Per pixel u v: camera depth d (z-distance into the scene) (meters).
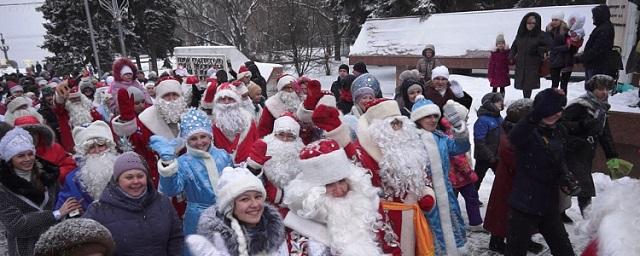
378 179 3.65
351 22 24.06
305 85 5.78
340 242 2.69
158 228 2.95
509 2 20.30
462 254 4.11
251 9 28.36
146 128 4.78
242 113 4.93
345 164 2.83
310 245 2.71
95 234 2.37
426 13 17.00
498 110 5.07
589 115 4.55
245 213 2.53
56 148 4.45
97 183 3.69
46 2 28.80
